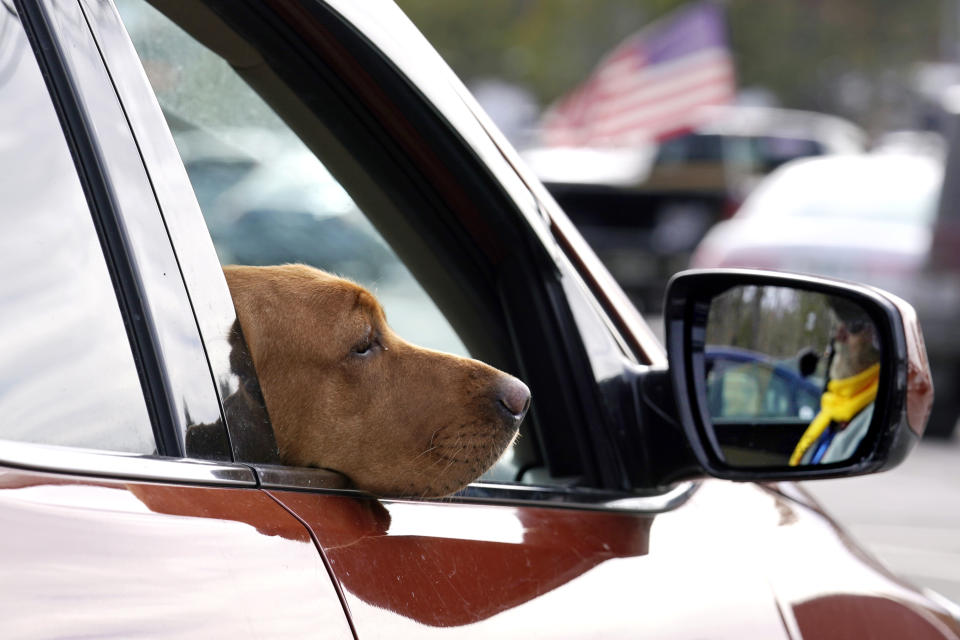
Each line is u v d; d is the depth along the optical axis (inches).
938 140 1637.6
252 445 108.7
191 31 153.7
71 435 92.4
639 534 138.8
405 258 156.1
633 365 153.9
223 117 174.2
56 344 93.7
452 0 2613.2
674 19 1235.9
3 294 91.8
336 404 130.6
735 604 137.3
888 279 764.0
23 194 95.1
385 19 145.1
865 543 485.7
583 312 150.2
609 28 2583.7
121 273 99.9
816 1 2568.9
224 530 98.0
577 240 157.2
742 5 2546.8
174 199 106.9
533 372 148.8
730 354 149.3
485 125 149.8
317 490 112.8
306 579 100.4
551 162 1421.0
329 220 198.7
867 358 144.4
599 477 142.9
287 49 146.5
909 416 141.7
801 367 148.8
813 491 594.6
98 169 100.0
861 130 2632.9
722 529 150.3
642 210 1368.1
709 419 147.4
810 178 863.1
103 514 90.4
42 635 81.8
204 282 108.0
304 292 130.9
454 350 165.0
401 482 132.2
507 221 147.6
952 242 751.7
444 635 106.9
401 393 133.4
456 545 117.5
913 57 2581.2
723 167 1393.9
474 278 152.1
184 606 90.7
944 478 628.1
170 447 99.6
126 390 97.5
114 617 86.3
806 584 149.4
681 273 150.3
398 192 150.5
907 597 161.0
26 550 84.2
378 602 104.3
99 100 101.7
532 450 149.7
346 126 149.1
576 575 124.7
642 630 124.3
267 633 94.3
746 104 2556.6
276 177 212.2
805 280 148.9
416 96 142.9
